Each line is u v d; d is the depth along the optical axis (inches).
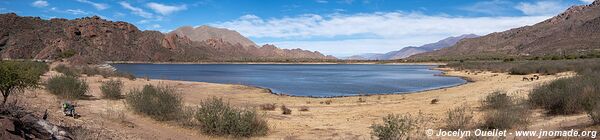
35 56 6934.1
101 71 1943.9
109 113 595.2
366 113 748.6
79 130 406.9
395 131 447.5
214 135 523.8
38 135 319.6
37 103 616.1
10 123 286.8
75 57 2659.9
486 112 652.7
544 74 1831.9
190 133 529.0
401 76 2630.4
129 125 524.4
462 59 6427.2
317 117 713.0
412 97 1088.2
